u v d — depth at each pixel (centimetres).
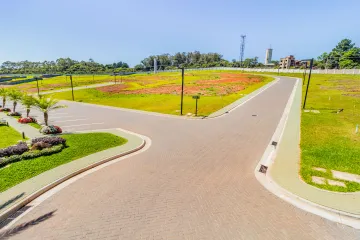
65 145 1402
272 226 695
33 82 7438
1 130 1898
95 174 1055
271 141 1536
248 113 2469
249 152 1339
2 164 1098
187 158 1252
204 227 687
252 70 10225
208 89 4594
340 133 1661
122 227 688
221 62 14000
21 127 2008
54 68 12788
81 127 2031
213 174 1055
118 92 4725
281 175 1029
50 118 2455
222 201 829
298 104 2922
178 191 899
